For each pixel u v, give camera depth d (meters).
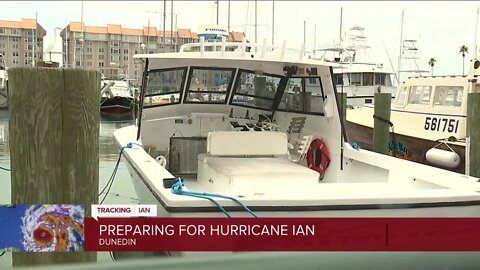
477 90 8.65
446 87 9.23
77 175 3.00
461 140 8.62
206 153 5.41
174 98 5.84
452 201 3.07
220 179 4.34
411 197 2.98
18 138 2.93
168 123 5.89
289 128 5.73
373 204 2.91
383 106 9.03
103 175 8.33
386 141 9.07
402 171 4.17
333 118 5.02
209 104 6.02
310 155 5.33
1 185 7.52
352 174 4.89
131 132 6.09
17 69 2.88
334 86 4.92
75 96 2.96
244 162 4.58
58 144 2.96
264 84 5.78
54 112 2.93
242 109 6.10
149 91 5.59
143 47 16.14
